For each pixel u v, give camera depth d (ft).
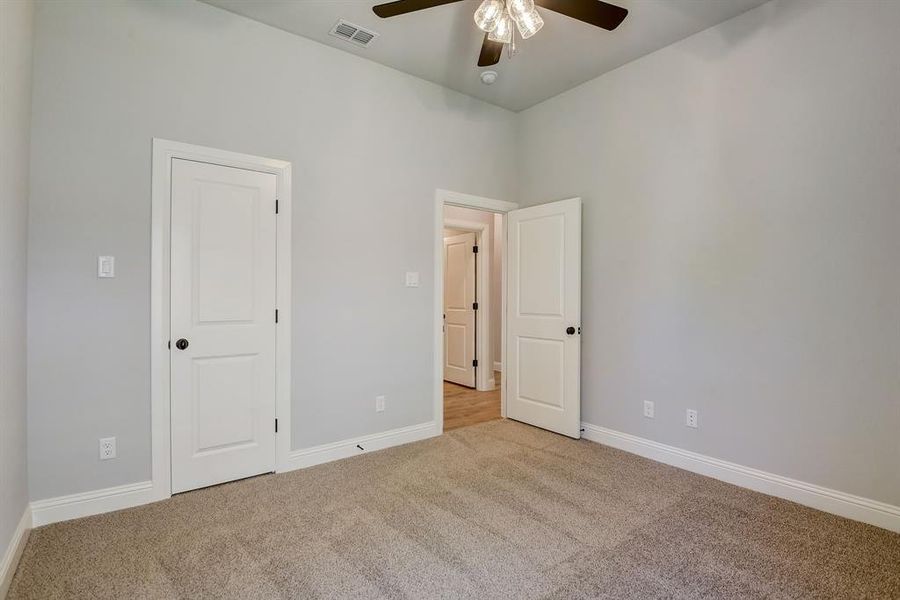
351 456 10.20
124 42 7.65
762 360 8.39
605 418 11.12
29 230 6.86
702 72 9.24
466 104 12.30
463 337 18.30
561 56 10.26
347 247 10.14
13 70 5.84
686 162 9.51
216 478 8.57
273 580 5.70
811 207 7.77
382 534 6.80
